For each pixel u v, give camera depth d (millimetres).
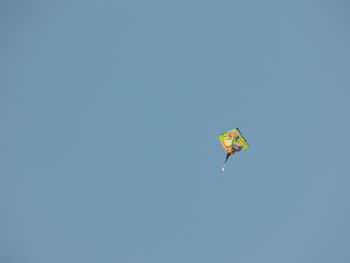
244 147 7512
